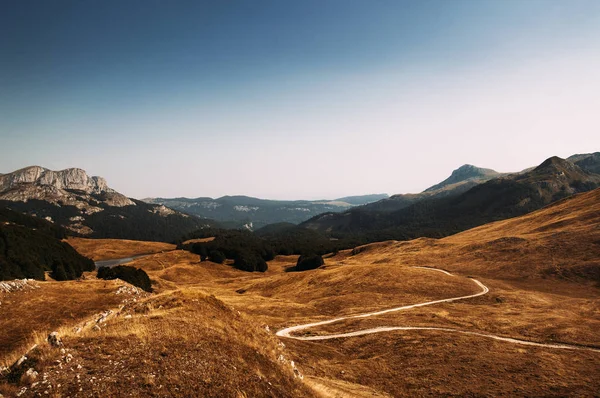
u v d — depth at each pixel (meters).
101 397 14.03
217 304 29.16
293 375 23.17
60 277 128.62
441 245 139.25
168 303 26.98
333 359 40.44
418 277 89.00
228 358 20.61
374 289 84.19
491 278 87.62
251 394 18.12
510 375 34.53
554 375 33.84
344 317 63.03
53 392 13.74
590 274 77.69
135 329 20.91
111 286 54.06
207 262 189.25
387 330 51.59
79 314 40.22
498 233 139.75
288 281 120.88
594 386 31.34
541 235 105.00
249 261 189.50
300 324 58.91
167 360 18.08
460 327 51.31
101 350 17.80
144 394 14.95
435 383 33.97
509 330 48.50
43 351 16.53
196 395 16.12
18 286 46.03
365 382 34.47
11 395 13.44
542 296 70.62
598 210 109.44
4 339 31.41
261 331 28.31
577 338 43.34
